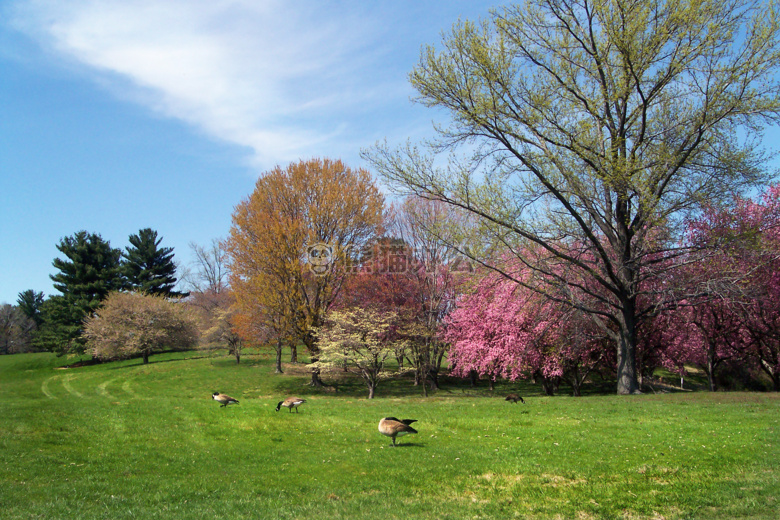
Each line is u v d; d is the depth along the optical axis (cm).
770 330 2303
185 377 3694
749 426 1111
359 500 708
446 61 1784
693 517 611
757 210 2292
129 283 6112
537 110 1786
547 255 2183
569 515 637
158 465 909
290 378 3650
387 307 3262
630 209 1914
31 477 816
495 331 2689
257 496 736
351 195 3288
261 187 3403
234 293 3434
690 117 1794
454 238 1894
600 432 1120
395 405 1698
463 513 647
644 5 1728
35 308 7812
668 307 1972
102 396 3014
